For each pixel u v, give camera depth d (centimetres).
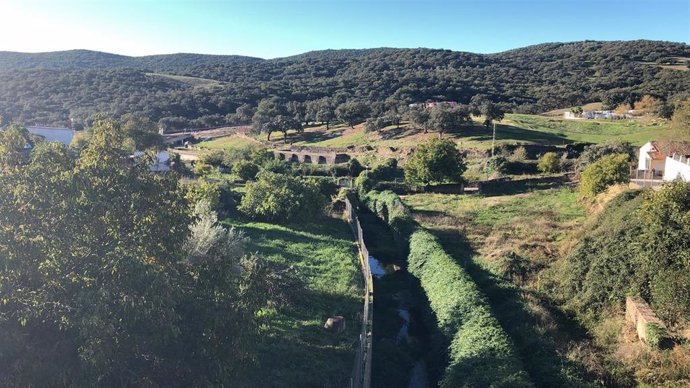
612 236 2072
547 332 1678
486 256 2628
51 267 920
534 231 3017
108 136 1173
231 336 1028
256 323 1157
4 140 1130
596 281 1912
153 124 6806
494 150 6425
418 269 2380
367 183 4997
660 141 4566
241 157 6222
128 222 1046
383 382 1540
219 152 6769
